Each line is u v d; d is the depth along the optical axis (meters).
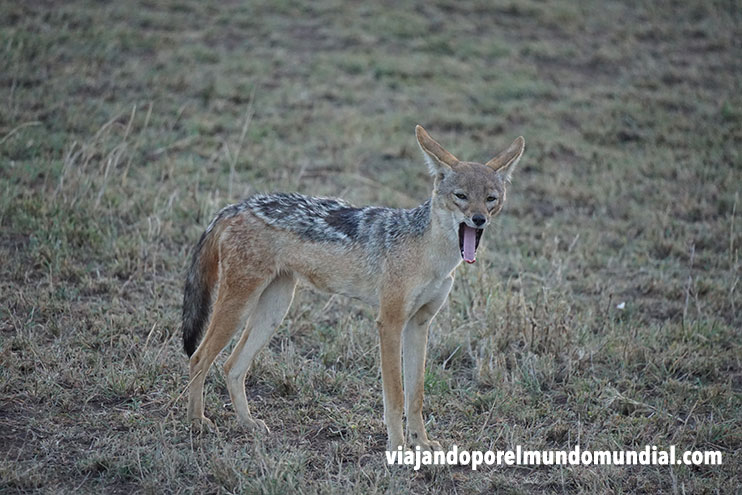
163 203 25.02
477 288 20.92
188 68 37.16
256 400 16.75
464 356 18.98
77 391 15.95
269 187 27.14
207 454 14.32
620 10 48.66
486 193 14.84
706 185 30.55
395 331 14.78
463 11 47.44
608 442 15.50
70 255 21.62
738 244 26.14
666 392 17.61
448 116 35.22
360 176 29.59
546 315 19.72
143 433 14.77
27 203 23.25
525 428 16.08
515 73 40.78
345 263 15.40
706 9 48.66
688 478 14.59
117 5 42.88
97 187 25.03
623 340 19.47
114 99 33.16
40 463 13.51
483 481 14.21
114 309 19.42
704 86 40.16
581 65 42.44
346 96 36.84
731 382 18.33
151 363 16.84
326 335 19.45
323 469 14.22
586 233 26.89
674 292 22.92
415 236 14.83
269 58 39.94
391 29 44.19
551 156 33.22
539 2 48.88
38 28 38.34
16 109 30.03
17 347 17.27
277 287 16.19
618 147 34.38
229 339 15.52
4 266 20.55
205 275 16.25
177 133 31.20
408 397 15.34
